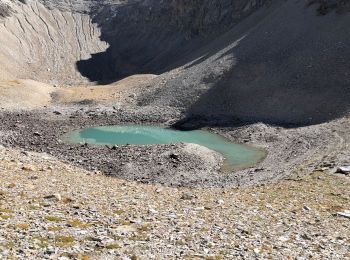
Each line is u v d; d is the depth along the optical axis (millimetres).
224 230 19531
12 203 19656
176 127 88188
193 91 102000
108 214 20203
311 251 17594
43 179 27750
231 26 169875
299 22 110750
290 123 80000
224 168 56125
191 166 54625
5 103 104750
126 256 14133
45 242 14359
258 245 17500
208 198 29188
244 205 26984
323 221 23688
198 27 189125
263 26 119312
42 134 77875
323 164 45188
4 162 30969
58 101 114062
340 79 87062
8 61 189250
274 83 94688
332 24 103688
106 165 54406
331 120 75875
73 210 20125
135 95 111875
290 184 37438
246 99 93812
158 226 18859
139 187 32281
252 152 65312
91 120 93688
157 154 59000
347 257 17094
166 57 194500
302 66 95312
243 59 105312
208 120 89312
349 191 32375
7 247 13281
